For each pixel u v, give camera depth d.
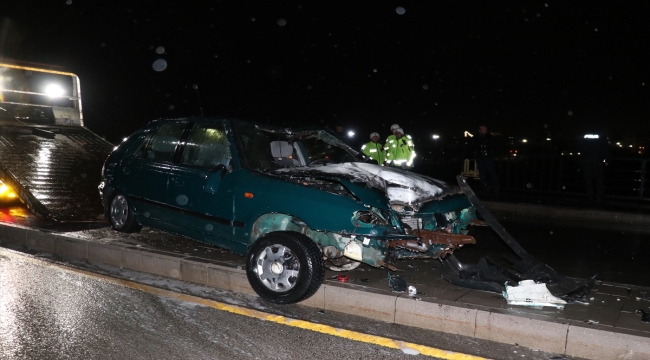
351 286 5.44
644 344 4.14
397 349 4.45
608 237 9.92
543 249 8.70
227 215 6.02
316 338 4.65
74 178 10.71
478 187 16.75
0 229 8.03
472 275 5.71
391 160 12.41
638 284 6.67
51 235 7.43
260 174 5.91
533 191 15.76
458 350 4.45
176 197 6.61
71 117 15.76
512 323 4.59
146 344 4.46
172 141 7.12
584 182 15.48
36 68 15.14
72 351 4.29
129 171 7.41
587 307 5.03
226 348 4.42
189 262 6.21
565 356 4.35
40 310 5.14
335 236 5.49
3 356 4.15
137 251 6.62
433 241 5.39
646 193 14.29
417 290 5.46
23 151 11.59
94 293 5.70
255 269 5.48
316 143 7.69
